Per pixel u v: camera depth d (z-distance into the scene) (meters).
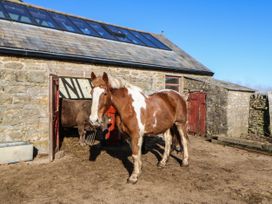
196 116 11.27
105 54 9.26
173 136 6.82
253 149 8.20
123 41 11.55
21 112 7.11
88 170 5.81
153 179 5.25
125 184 4.95
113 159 6.80
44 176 5.38
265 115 10.73
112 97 4.72
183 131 6.18
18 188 4.72
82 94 11.88
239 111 10.66
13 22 8.72
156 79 10.52
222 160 6.98
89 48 9.24
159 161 6.53
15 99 7.02
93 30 11.44
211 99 10.61
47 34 8.95
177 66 11.16
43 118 7.48
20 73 7.12
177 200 4.29
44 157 6.91
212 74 12.78
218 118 10.34
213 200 4.32
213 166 6.36
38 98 7.40
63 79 11.88
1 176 5.33
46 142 7.53
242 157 7.37
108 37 11.24
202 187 4.89
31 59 7.34
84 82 12.23
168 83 11.18
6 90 6.89
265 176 5.65
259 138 10.35
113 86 4.68
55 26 9.90
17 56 7.09
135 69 9.80
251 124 11.20
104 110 4.51
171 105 5.71
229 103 10.05
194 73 11.97
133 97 4.97
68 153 7.44
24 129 7.16
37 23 9.38
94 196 4.40
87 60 8.41
